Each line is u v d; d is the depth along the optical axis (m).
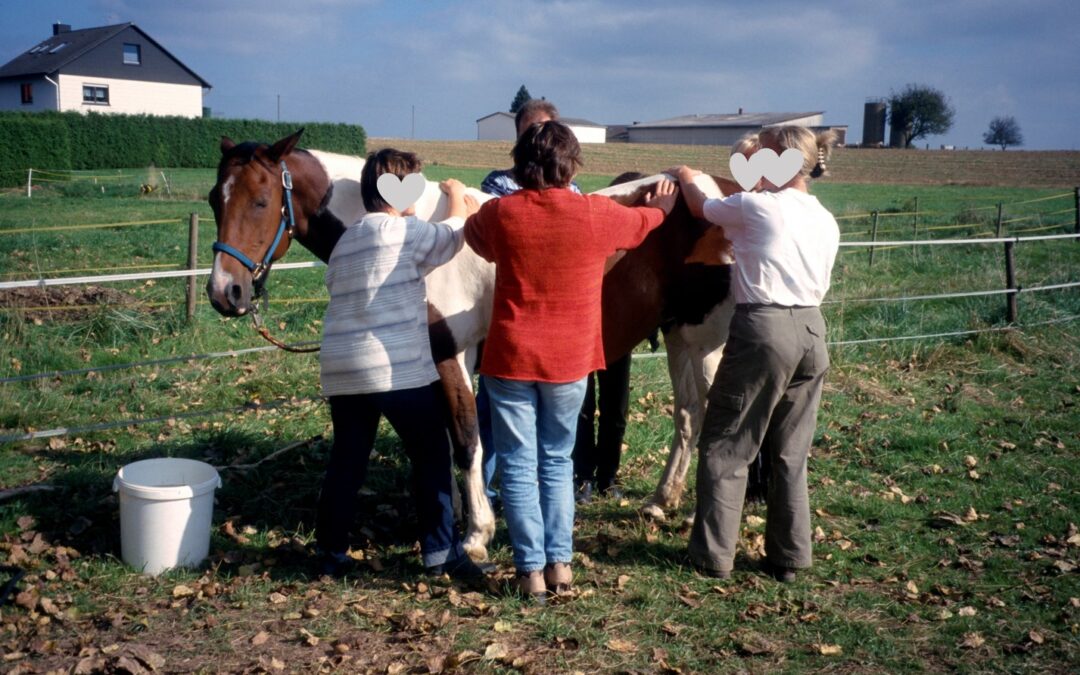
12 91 52.41
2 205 19.98
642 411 6.05
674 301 3.83
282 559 3.75
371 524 4.11
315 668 2.88
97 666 2.83
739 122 106.12
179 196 23.58
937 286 9.84
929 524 4.24
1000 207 16.03
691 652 3.03
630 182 3.73
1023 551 3.88
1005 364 7.24
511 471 3.22
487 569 3.60
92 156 38.81
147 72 53.22
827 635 3.16
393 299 3.21
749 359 3.29
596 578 3.59
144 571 3.55
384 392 3.23
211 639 3.08
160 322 7.53
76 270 10.18
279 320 8.17
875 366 7.19
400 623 3.17
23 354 6.59
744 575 3.64
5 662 2.89
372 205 3.29
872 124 101.44
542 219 2.97
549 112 4.15
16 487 4.29
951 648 3.08
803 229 3.26
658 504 4.32
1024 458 5.14
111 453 4.87
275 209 3.43
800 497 3.53
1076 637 3.14
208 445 5.05
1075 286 9.31
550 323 3.04
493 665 2.91
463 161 55.50
